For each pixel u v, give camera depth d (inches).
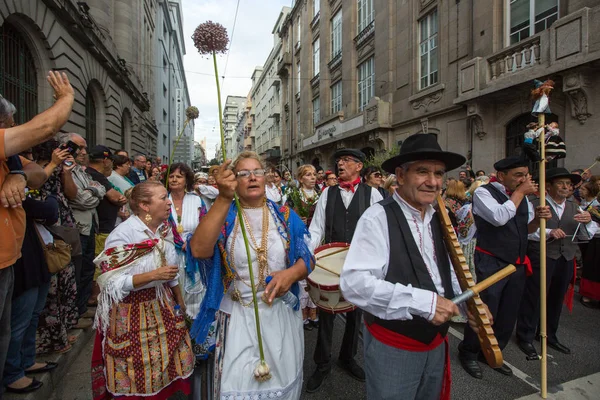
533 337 135.9
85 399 101.7
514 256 118.4
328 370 112.0
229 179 61.9
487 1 366.6
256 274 72.6
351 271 64.7
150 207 84.6
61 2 327.0
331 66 816.3
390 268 64.7
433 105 454.9
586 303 186.1
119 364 78.5
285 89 1242.0
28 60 306.5
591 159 271.7
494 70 350.3
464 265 64.2
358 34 676.1
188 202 134.9
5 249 68.9
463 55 405.1
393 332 66.2
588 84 269.3
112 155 191.9
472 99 369.7
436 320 56.6
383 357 66.6
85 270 145.9
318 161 917.2
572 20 269.1
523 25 337.7
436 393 68.7
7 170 70.3
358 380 115.4
